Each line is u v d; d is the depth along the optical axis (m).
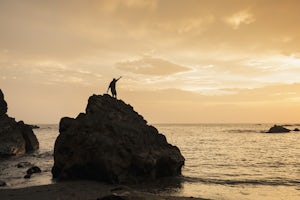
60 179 37.50
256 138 151.12
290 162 61.84
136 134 39.09
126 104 45.06
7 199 26.00
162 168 39.88
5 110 75.50
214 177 41.91
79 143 37.72
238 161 63.28
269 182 38.50
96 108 41.19
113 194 21.77
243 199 29.16
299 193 32.25
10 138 69.94
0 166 51.16
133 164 36.06
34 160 60.66
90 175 36.44
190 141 130.38
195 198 25.67
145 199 21.70
